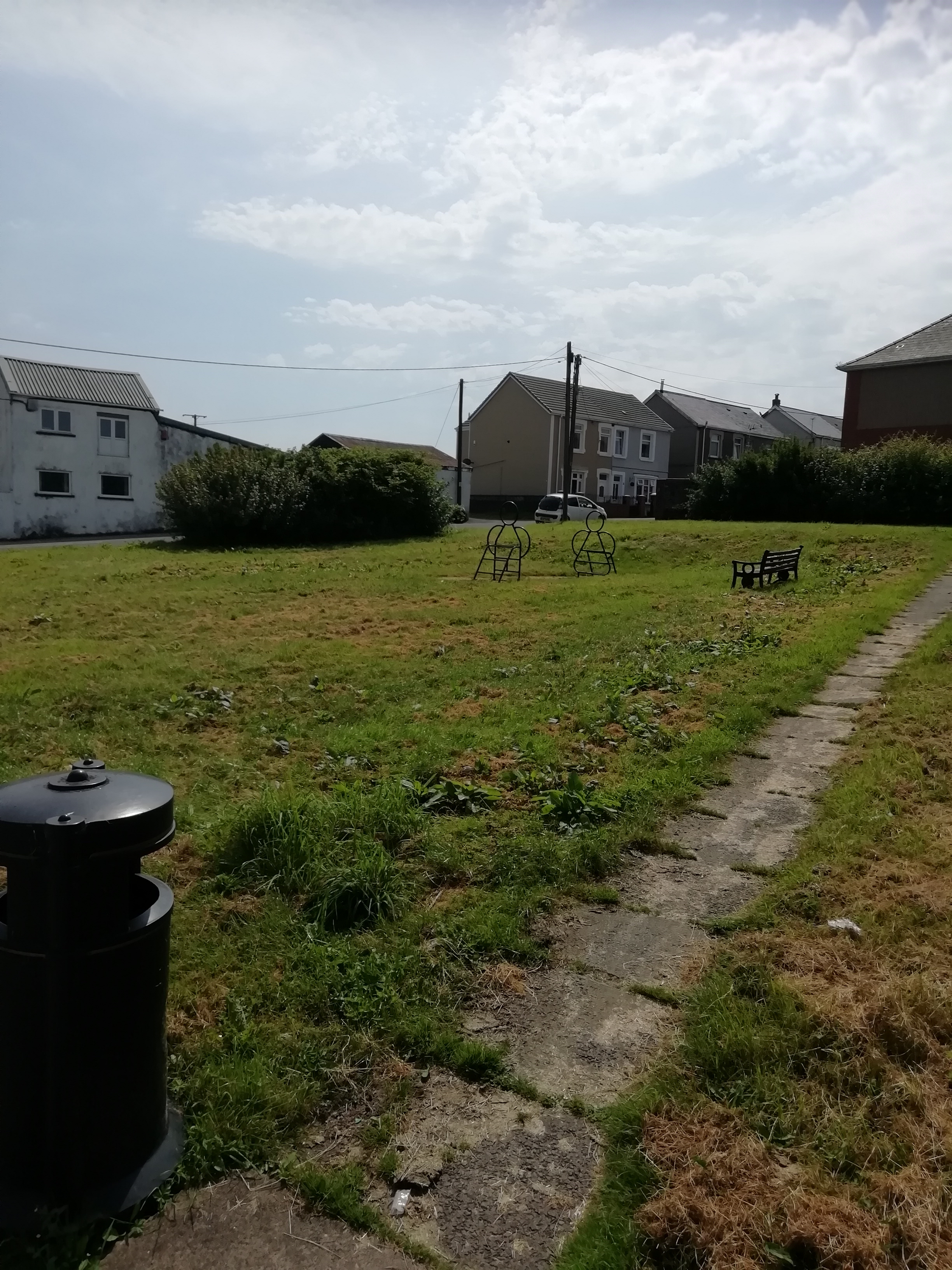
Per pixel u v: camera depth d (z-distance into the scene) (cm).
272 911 384
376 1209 242
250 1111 270
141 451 3819
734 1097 277
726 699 738
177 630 1152
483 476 5656
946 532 2103
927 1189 238
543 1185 250
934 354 3481
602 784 542
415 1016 318
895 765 570
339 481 2845
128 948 235
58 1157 231
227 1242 232
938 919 379
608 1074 295
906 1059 292
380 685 838
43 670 877
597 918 396
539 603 1405
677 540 2278
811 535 2127
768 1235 225
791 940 365
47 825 220
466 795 511
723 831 491
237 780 562
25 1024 229
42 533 3581
